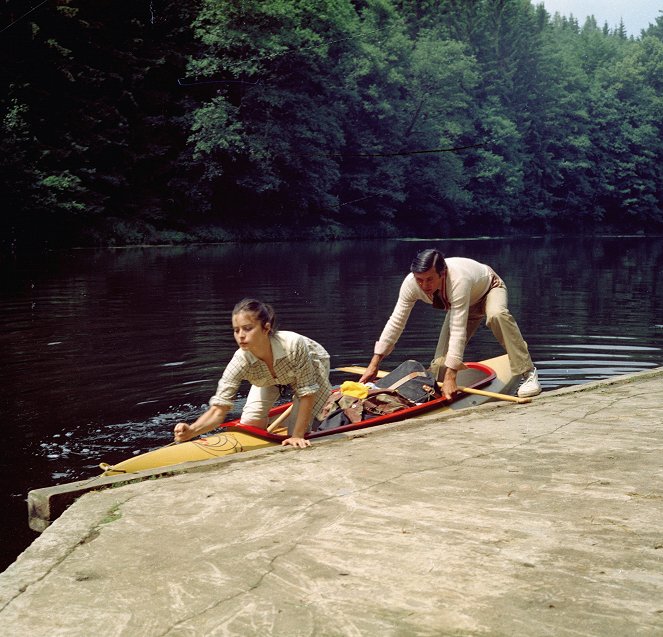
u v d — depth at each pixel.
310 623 2.03
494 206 51.56
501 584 2.25
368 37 40.28
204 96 34.41
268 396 4.89
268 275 18.11
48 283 15.84
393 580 2.30
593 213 64.19
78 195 28.22
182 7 32.66
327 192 41.12
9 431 5.82
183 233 33.50
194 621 2.06
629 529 2.71
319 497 3.20
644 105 67.62
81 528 2.88
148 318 11.15
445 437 4.46
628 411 5.05
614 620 2.01
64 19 27.59
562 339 10.05
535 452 3.94
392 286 15.76
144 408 6.49
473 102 51.38
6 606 2.20
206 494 3.31
